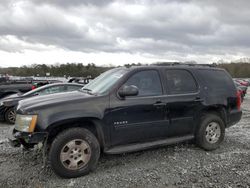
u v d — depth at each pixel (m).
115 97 4.52
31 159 4.91
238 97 6.03
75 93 4.84
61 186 3.84
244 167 4.55
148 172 4.35
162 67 5.18
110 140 4.49
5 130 7.53
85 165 4.22
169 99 4.98
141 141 4.80
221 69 6.01
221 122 5.60
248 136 6.79
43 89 8.77
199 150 5.48
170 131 5.05
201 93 5.39
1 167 4.54
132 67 4.99
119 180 4.05
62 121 4.08
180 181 4.01
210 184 3.89
